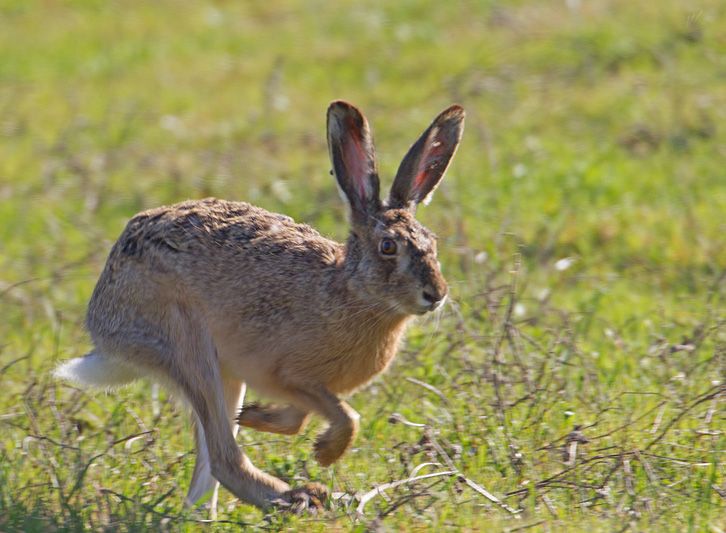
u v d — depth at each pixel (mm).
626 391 13273
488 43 30594
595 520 10477
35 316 17000
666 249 18531
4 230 20797
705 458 11805
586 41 29078
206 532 10883
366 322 11805
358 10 35625
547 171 21781
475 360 14289
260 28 35062
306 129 25906
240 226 12289
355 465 12250
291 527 10750
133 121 27062
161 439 12938
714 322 14867
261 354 11945
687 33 28312
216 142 25359
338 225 19578
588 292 17234
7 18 37062
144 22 36281
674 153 22688
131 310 12305
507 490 11438
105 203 21859
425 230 11938
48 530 10281
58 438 12812
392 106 27047
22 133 26594
